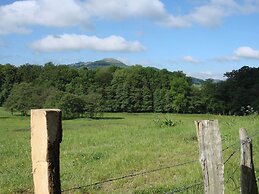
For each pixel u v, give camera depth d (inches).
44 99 3582.7
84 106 3410.4
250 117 1138.0
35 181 118.3
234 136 699.4
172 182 417.7
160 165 517.7
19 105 3501.5
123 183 437.1
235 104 3289.9
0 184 437.1
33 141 117.7
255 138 630.5
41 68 4586.6
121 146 676.1
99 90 4256.9
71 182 435.8
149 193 388.2
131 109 4190.5
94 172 486.9
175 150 613.9
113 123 2146.9
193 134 772.6
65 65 4623.5
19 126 1905.8
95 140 799.1
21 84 3786.9
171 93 3966.5
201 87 3757.4
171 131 872.9
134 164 520.7
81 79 4338.1
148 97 4148.6
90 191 406.6
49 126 115.3
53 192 116.8
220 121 1058.1
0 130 1556.3
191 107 3818.9
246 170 248.7
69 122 2356.1
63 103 3312.0
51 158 116.3
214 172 184.4
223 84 3472.0
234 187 364.8
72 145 746.2
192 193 354.6
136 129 992.2
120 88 4242.1
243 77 3373.5
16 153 666.8
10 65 4483.3
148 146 663.8
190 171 459.5
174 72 4217.5
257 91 3206.2
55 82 4357.8
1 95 4323.3
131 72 4276.6
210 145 184.7
